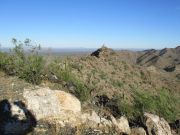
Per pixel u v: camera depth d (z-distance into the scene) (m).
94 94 15.28
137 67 34.66
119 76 27.78
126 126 12.05
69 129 10.16
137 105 16.03
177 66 70.38
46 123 9.88
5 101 9.80
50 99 10.45
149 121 13.03
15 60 12.87
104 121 11.44
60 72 14.02
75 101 11.23
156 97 20.12
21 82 11.70
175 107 22.48
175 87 35.28
